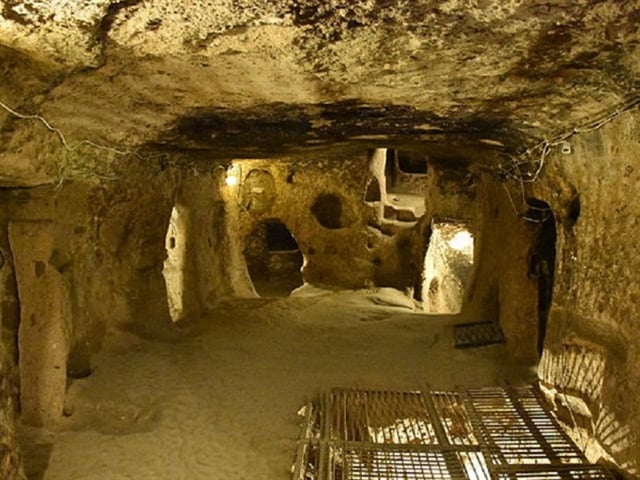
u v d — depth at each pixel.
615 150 3.69
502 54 2.77
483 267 7.52
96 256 5.64
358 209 11.07
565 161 4.45
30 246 4.59
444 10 2.21
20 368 4.58
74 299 5.24
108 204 5.54
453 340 6.62
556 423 4.65
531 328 6.04
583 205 4.42
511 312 6.27
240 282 10.00
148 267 6.59
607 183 3.97
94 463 4.09
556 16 2.26
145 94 3.61
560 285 4.93
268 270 13.77
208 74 3.17
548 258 6.08
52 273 4.62
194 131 4.90
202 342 6.59
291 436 4.53
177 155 6.46
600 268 4.14
